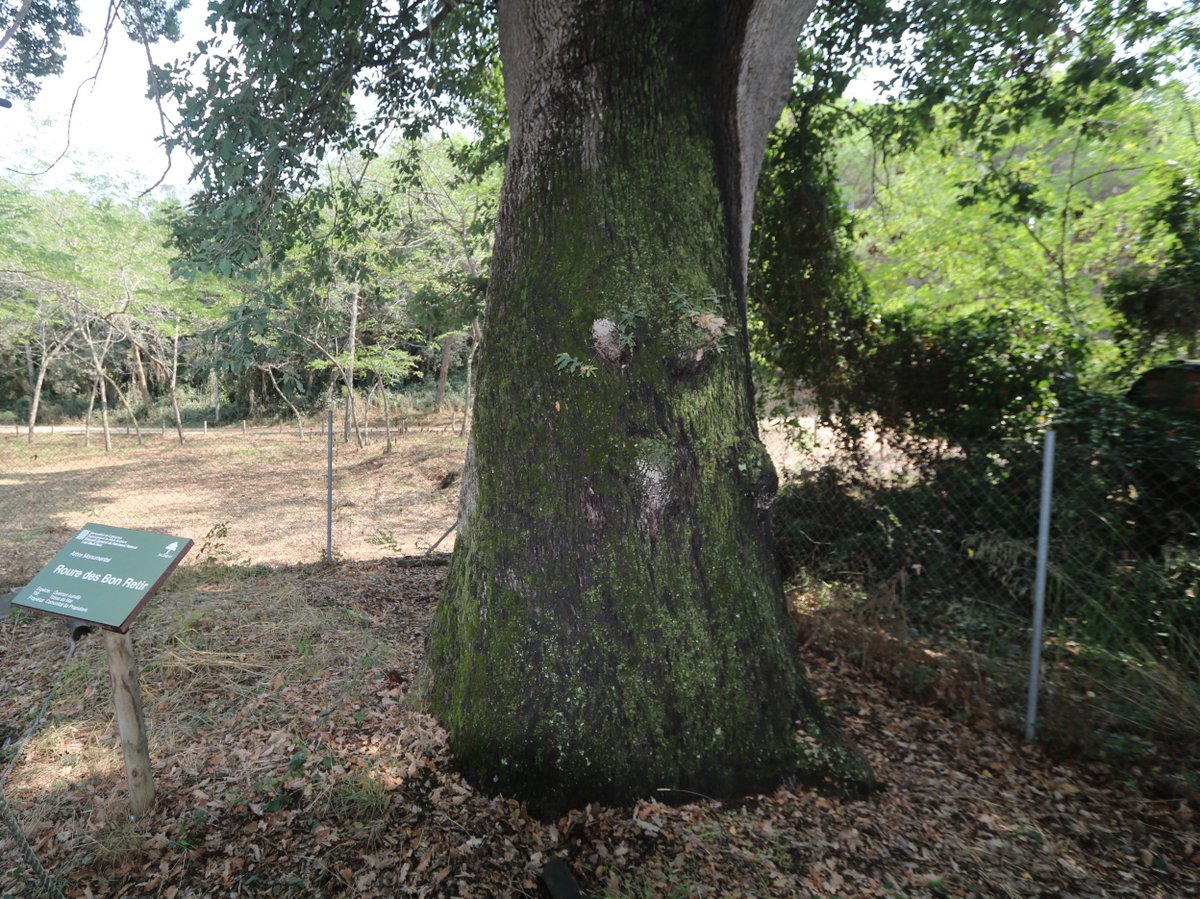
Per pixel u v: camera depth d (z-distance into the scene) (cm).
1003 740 401
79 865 277
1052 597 496
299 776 327
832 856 299
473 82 754
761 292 690
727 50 344
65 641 492
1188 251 614
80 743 365
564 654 325
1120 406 518
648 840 300
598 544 328
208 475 1991
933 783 359
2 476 1981
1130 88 631
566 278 338
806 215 664
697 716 327
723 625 335
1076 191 896
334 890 266
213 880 269
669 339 331
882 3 610
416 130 760
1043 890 287
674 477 327
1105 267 826
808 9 349
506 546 338
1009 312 655
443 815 307
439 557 775
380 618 551
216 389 3166
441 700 358
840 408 663
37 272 1869
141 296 2161
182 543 294
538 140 354
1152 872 300
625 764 319
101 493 1747
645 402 330
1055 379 588
